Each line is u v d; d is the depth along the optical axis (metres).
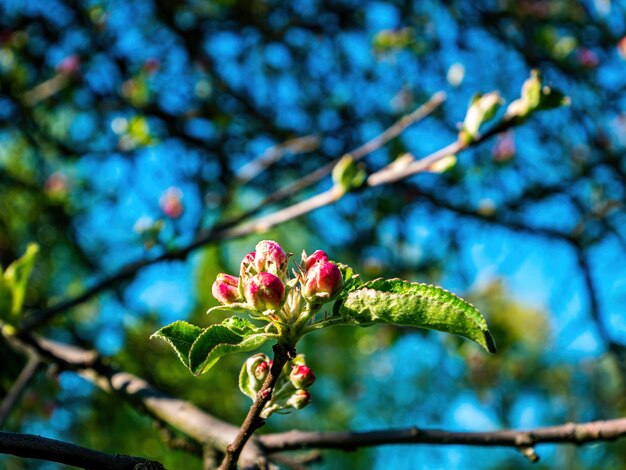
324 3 6.49
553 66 6.36
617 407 9.90
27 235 6.16
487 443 2.27
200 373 1.35
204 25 6.47
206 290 6.20
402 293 1.35
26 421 4.86
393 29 6.24
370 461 7.78
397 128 3.60
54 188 6.20
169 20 6.20
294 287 1.43
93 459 1.44
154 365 5.70
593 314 5.43
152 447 5.31
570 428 2.20
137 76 5.77
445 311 1.29
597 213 6.09
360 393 8.44
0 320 3.08
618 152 6.47
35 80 6.24
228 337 1.36
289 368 1.53
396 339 5.32
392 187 5.45
